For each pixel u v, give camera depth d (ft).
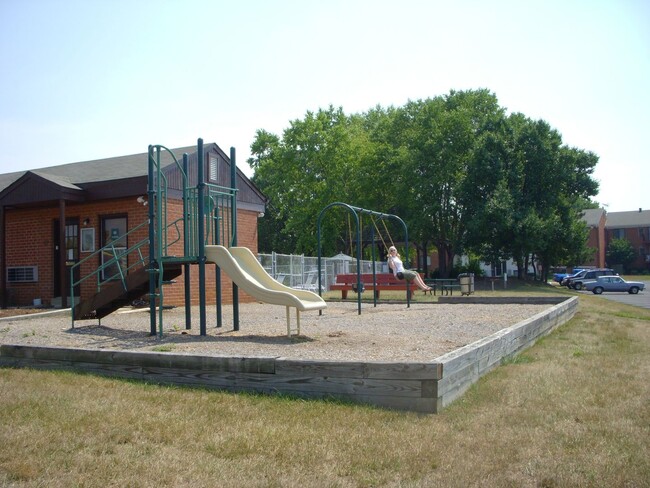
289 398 19.61
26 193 53.06
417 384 18.34
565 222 147.13
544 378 22.94
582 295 123.13
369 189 150.92
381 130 168.25
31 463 13.46
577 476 13.05
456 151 147.33
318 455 14.29
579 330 41.88
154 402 18.97
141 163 57.77
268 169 170.50
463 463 13.85
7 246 59.06
